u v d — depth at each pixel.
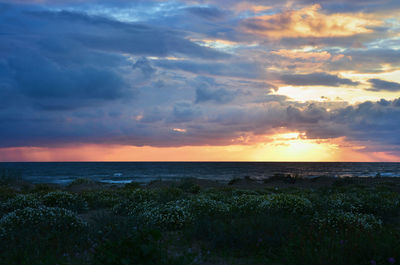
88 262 5.89
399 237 6.71
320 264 5.27
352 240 6.02
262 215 8.96
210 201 11.55
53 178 59.22
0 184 24.84
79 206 13.47
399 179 32.72
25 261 5.84
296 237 6.91
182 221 9.51
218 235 7.53
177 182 27.11
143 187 25.14
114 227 7.70
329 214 8.89
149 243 5.27
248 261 6.28
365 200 13.09
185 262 5.70
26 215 8.55
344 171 87.31
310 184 29.08
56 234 7.35
